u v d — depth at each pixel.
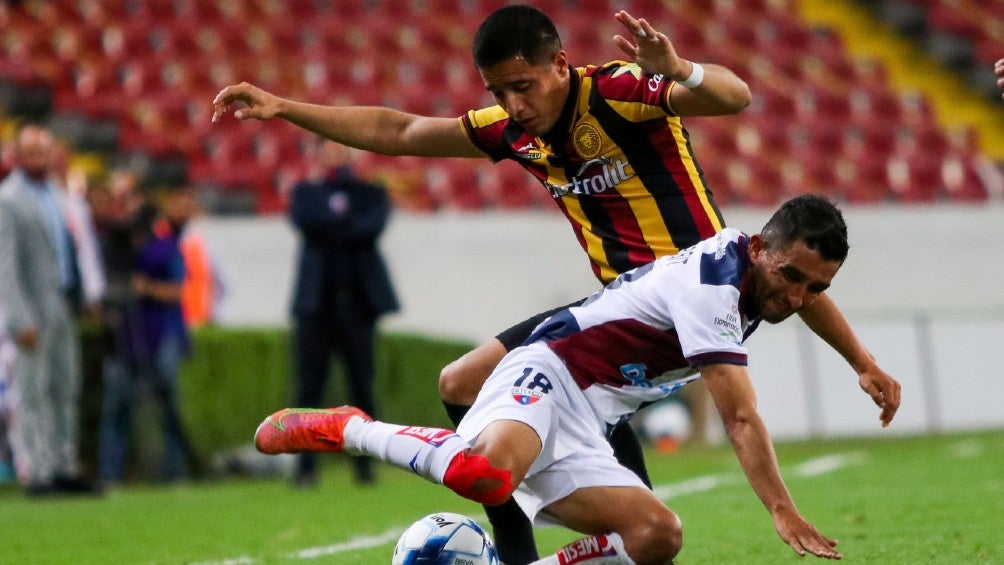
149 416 38.38
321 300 31.67
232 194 57.97
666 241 15.11
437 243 53.94
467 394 15.14
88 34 65.44
